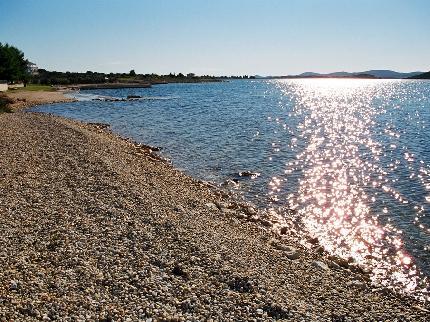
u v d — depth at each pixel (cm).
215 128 4716
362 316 1026
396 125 5331
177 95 11681
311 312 991
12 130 3484
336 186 2428
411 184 2462
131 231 1346
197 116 6028
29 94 9150
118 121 5259
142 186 1922
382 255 1536
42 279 1020
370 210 2019
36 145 2805
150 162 2702
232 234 1490
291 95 13338
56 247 1208
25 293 945
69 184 1861
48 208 1548
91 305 915
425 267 1441
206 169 2758
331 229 1783
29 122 4069
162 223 1430
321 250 1529
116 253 1189
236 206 1925
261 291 1045
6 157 2395
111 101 8794
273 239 1545
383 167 2908
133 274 1067
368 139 4188
